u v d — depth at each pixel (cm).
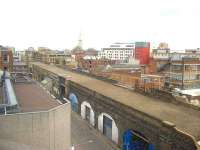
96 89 3888
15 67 8119
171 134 2047
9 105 1634
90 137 3266
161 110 2642
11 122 1507
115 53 19838
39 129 1616
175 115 2464
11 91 2123
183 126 2114
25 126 1557
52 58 12094
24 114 1550
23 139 1555
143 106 2809
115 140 3048
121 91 3762
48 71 6531
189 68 6569
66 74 5772
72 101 4553
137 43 14425
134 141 2744
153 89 3359
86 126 3691
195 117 2403
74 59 11744
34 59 12875
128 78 6044
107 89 3916
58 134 1791
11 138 1512
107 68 8206
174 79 6688
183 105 2866
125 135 2833
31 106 1905
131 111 2677
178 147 1959
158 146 2247
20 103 2003
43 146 1647
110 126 3186
